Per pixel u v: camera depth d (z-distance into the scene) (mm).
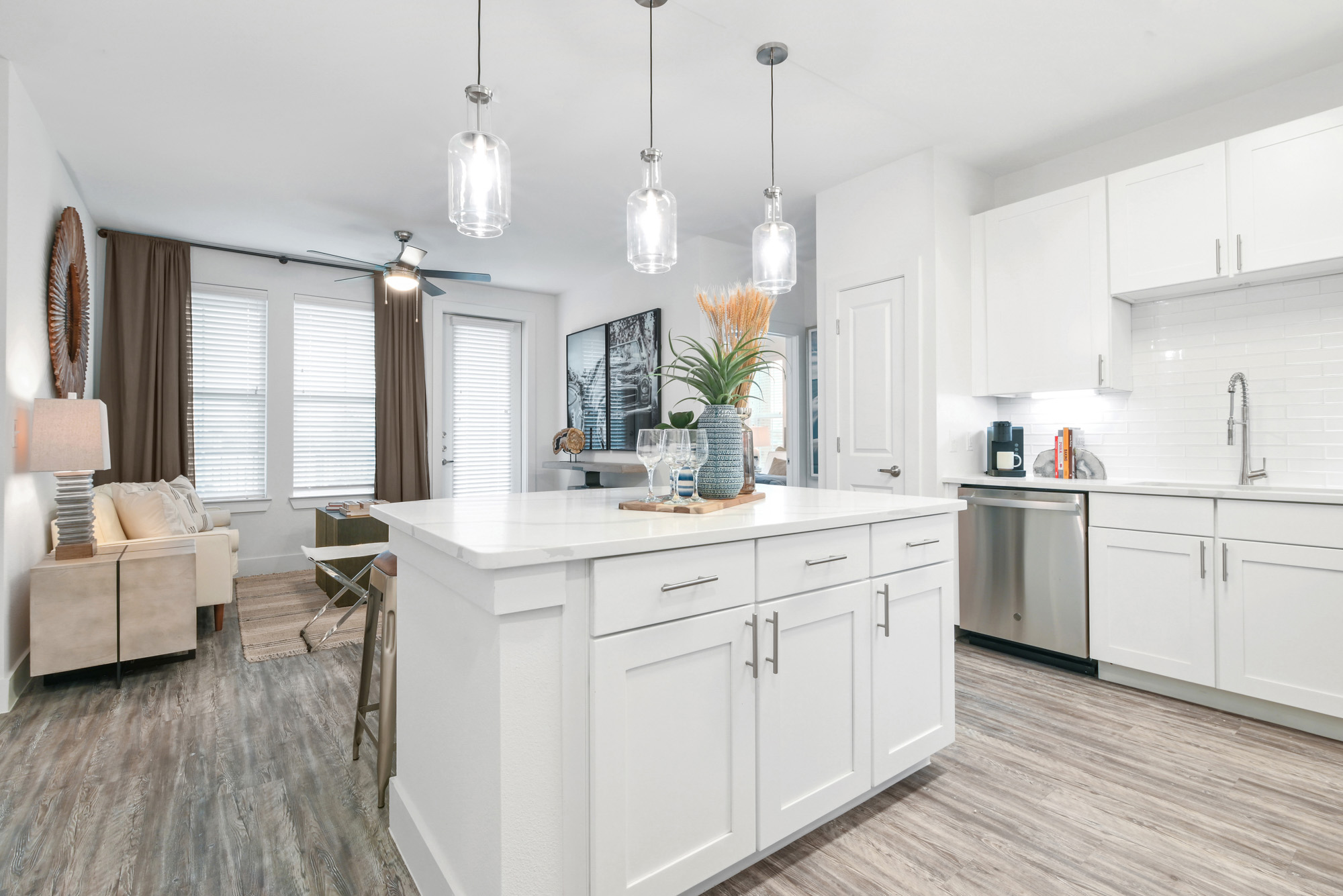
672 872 1330
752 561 1466
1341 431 2631
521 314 6551
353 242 4867
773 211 2180
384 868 1564
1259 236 2570
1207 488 2508
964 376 3475
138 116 3018
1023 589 3059
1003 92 2850
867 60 2611
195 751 2168
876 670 1774
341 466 5516
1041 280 3275
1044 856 1609
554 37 2441
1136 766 2066
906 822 1757
